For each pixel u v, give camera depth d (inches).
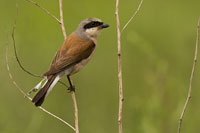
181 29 637.3
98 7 671.1
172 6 682.2
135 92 504.1
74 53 409.7
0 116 433.4
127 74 542.9
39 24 619.8
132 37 476.7
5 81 455.8
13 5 617.6
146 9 679.1
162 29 641.0
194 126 423.5
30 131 429.4
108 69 553.6
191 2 684.7
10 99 457.1
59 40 605.0
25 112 448.5
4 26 499.8
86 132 469.1
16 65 467.8
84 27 429.4
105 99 509.0
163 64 445.4
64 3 660.7
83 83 522.6
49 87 374.3
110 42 614.9
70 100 496.7
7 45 372.5
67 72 406.9
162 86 430.6
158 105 418.0
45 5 638.5
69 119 478.6
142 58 519.2
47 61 549.0
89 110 486.3
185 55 552.4
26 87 479.2
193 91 471.2
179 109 421.1
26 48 552.4
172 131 418.3
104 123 479.8
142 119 415.5
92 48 425.7
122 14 671.1
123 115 490.9
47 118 475.2
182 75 509.0
